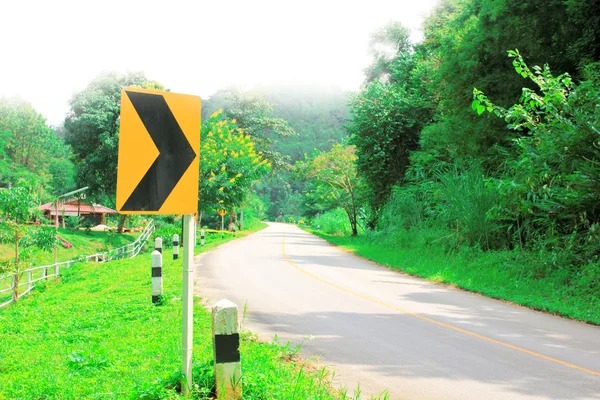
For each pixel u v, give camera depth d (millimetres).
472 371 6121
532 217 16344
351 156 46281
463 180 19344
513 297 12289
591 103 13172
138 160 4199
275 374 5223
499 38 19016
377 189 33812
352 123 33938
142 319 8328
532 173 13914
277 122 61875
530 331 8719
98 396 4508
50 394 4734
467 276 15172
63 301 12648
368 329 8312
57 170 87312
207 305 9727
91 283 15570
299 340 7441
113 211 64125
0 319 10117
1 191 18547
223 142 33531
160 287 9781
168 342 6441
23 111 104438
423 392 5328
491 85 19719
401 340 7621
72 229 53594
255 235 50031
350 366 6207
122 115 4172
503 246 17281
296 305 10352
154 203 4234
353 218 49812
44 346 6887
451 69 21109
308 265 18906
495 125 19531
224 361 4359
